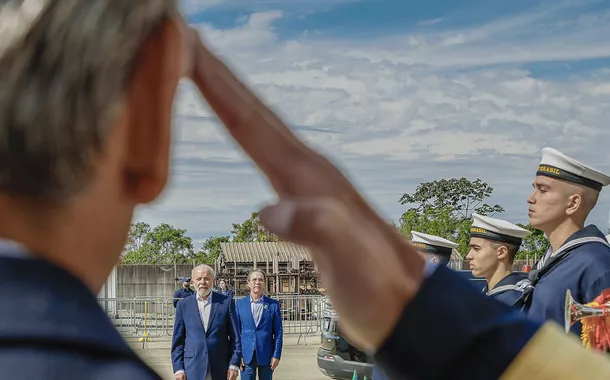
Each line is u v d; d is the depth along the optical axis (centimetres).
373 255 66
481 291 70
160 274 3606
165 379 52
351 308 66
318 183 72
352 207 72
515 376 67
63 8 52
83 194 55
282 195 74
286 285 3581
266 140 72
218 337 952
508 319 69
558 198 509
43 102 52
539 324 70
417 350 67
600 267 477
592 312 386
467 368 67
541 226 520
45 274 52
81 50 52
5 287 51
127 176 58
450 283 69
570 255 489
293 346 2103
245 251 3859
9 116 52
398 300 67
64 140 53
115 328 54
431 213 4662
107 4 54
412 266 70
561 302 477
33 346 49
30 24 52
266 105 73
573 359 67
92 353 50
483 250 685
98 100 53
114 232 58
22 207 54
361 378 1250
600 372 67
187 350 946
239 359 959
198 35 69
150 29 55
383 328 67
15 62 52
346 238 66
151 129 57
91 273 57
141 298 1955
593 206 512
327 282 67
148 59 56
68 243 55
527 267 897
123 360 51
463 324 67
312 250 67
